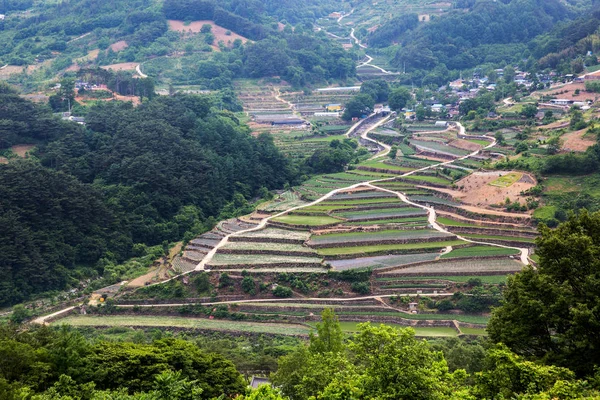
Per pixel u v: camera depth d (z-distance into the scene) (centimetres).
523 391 6144
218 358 9069
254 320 13138
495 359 6575
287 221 17512
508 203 17000
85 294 14725
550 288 7025
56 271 15262
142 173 19188
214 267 14712
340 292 13738
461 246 15288
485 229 16000
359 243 15612
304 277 14175
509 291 7525
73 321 13425
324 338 8956
